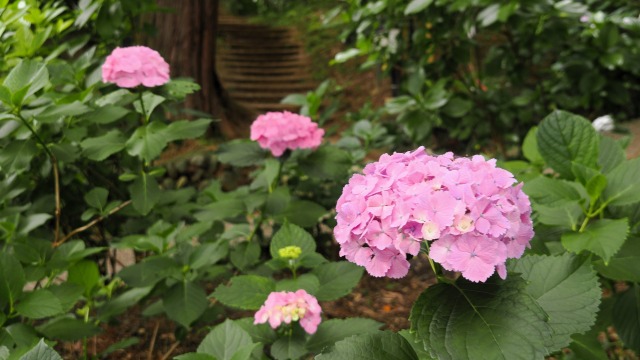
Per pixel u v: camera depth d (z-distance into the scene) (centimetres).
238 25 1641
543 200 182
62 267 248
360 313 378
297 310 199
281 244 239
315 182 433
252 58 1477
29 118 254
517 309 115
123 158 322
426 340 115
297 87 1340
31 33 311
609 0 512
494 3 390
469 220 116
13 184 300
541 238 197
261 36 1591
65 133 282
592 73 479
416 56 494
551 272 146
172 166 759
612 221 165
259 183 351
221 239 312
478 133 511
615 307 190
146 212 285
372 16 478
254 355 215
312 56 1480
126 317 371
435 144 661
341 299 400
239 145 346
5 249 262
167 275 262
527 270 148
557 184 183
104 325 354
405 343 133
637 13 482
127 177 293
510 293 119
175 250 281
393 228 121
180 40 901
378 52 496
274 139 313
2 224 258
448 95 452
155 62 280
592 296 138
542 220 187
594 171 173
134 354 325
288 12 1781
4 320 196
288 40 1578
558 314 137
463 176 123
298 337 214
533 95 510
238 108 976
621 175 177
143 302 322
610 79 506
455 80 498
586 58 480
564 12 420
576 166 176
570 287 141
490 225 117
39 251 258
